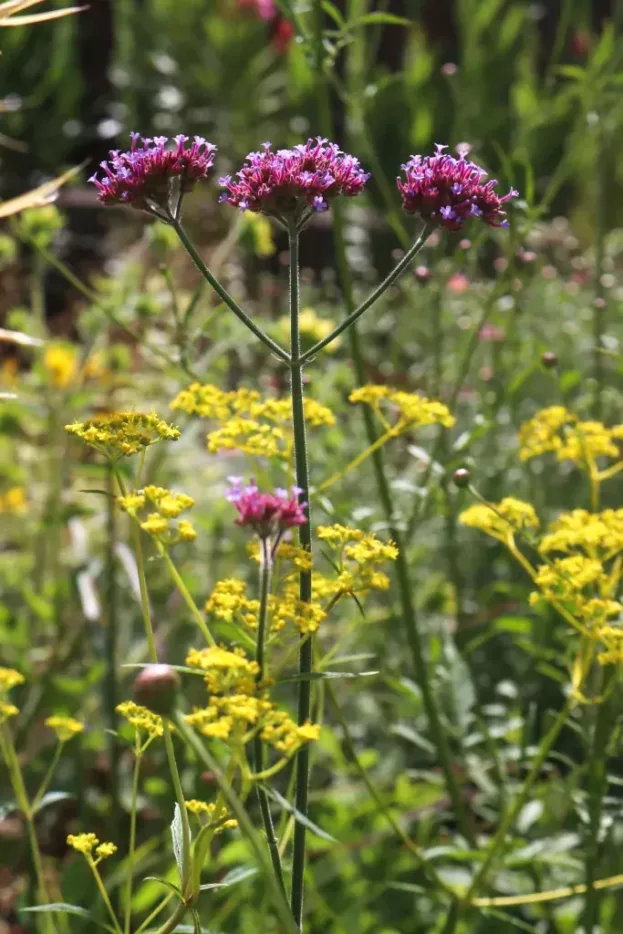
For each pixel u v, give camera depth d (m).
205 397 0.97
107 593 1.23
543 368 1.14
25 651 1.26
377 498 1.48
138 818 1.25
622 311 1.84
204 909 1.11
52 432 1.40
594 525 0.96
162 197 0.82
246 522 0.78
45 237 1.33
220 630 0.96
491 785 1.14
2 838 1.22
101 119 4.41
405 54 3.90
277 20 3.96
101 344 1.48
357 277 2.71
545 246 2.43
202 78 4.09
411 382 1.83
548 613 1.17
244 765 0.77
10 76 3.78
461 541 1.54
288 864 1.01
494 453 1.62
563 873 1.13
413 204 0.83
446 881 1.11
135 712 0.86
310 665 0.83
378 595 1.50
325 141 0.83
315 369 1.62
